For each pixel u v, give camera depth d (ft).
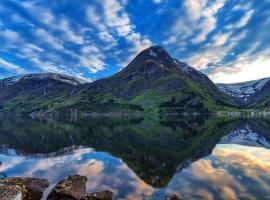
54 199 85.71
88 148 196.95
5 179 99.91
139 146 205.67
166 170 120.67
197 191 85.92
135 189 92.17
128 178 107.55
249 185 90.07
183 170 118.21
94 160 149.38
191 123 493.77
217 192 84.07
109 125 464.24
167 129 363.56
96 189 93.30
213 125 419.74
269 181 94.53
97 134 302.86
